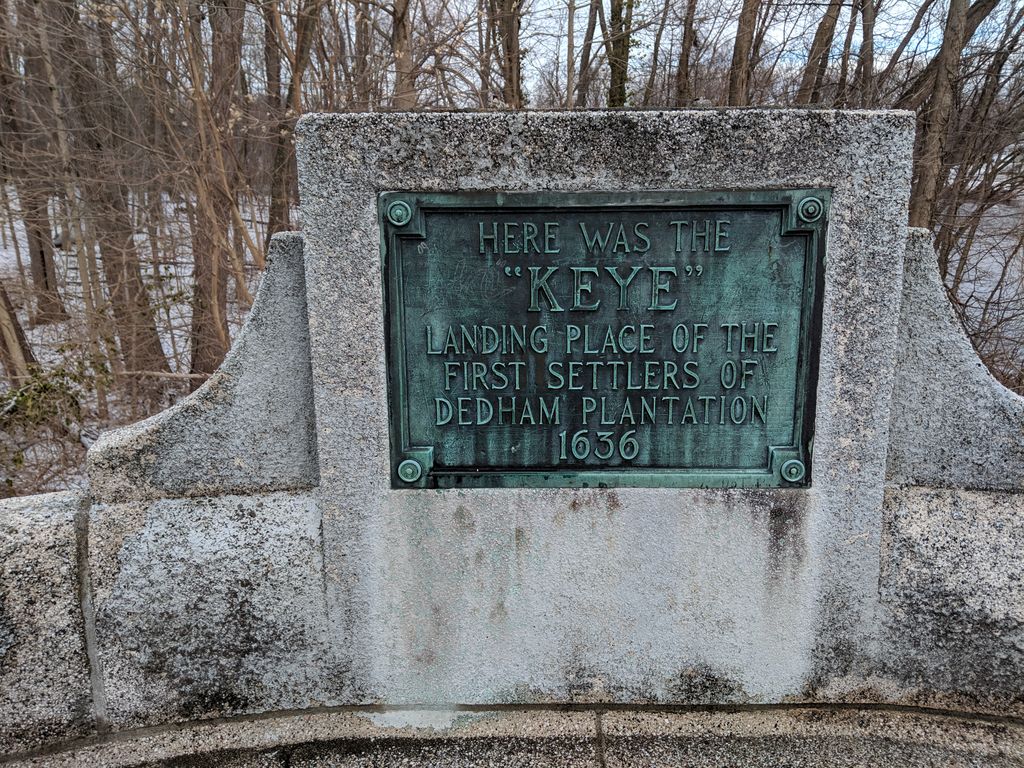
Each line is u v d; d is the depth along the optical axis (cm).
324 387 210
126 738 221
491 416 214
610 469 217
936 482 224
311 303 204
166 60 697
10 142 839
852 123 192
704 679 229
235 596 218
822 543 218
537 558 221
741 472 216
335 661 227
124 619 216
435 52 694
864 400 209
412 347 210
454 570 222
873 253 200
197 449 221
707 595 223
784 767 207
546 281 206
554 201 198
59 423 661
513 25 837
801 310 205
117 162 786
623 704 231
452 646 227
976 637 216
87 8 755
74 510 221
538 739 218
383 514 218
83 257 821
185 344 922
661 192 198
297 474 226
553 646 227
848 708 227
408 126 193
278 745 217
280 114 712
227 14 712
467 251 204
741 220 201
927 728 218
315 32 709
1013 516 217
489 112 194
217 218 748
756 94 909
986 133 765
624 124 193
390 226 200
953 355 215
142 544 216
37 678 213
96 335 747
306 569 220
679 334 209
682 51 989
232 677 224
